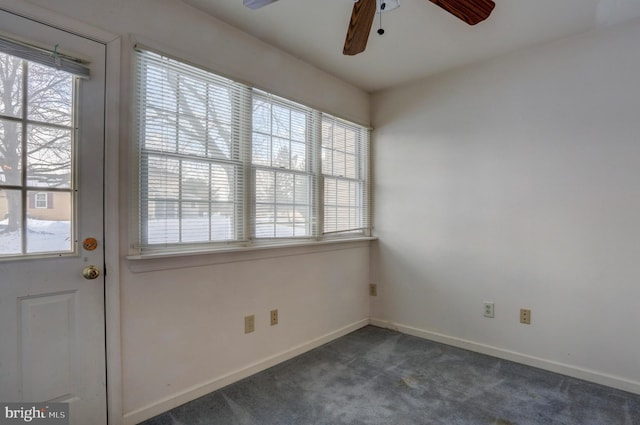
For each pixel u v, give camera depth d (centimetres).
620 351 210
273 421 175
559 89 230
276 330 241
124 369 168
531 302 241
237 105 218
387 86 312
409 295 303
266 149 235
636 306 205
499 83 254
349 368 235
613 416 180
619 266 210
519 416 180
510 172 250
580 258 223
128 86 170
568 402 193
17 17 138
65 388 152
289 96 248
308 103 264
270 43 235
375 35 223
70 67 150
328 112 280
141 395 174
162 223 183
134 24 171
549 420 176
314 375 224
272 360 238
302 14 201
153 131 179
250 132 224
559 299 230
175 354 187
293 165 256
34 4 141
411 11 196
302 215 263
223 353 209
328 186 287
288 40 231
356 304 314
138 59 174
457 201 275
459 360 249
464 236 271
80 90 156
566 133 228
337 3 190
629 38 207
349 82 302
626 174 208
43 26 144
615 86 212
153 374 178
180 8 188
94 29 158
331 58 257
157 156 181
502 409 186
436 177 287
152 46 177
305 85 263
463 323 272
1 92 137
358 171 320
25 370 143
